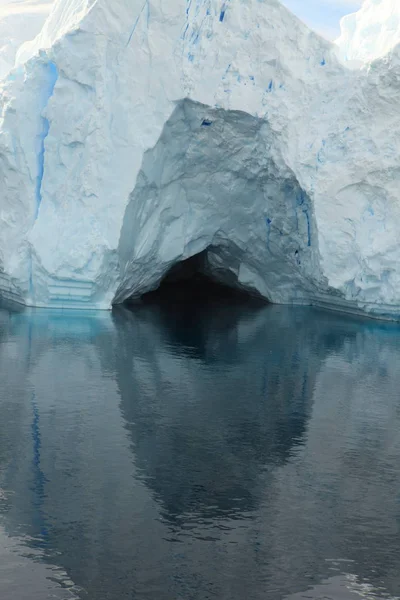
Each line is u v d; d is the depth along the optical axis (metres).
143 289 24.73
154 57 20.83
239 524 8.88
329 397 13.88
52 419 12.12
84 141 20.70
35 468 10.20
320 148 20.70
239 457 10.83
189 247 23.59
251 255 24.36
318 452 11.12
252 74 21.22
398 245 20.05
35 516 8.91
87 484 9.78
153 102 20.81
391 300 20.66
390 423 12.49
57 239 20.92
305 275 23.22
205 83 20.95
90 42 20.72
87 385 14.05
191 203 22.81
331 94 21.16
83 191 20.67
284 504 9.41
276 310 23.91
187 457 10.78
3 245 22.44
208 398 13.58
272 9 21.31
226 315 22.55
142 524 8.80
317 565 8.09
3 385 13.84
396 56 19.66
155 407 12.92
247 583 7.73
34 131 21.75
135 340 18.05
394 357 17.09
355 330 20.31
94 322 20.14
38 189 21.80
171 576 7.82
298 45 21.45
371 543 8.55
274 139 21.06
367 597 7.58
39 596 7.46
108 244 20.45
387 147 19.92
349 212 20.38
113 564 8.00
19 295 22.84
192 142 21.52
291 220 22.17
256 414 12.77
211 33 21.14
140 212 21.36
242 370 15.62
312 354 17.23
